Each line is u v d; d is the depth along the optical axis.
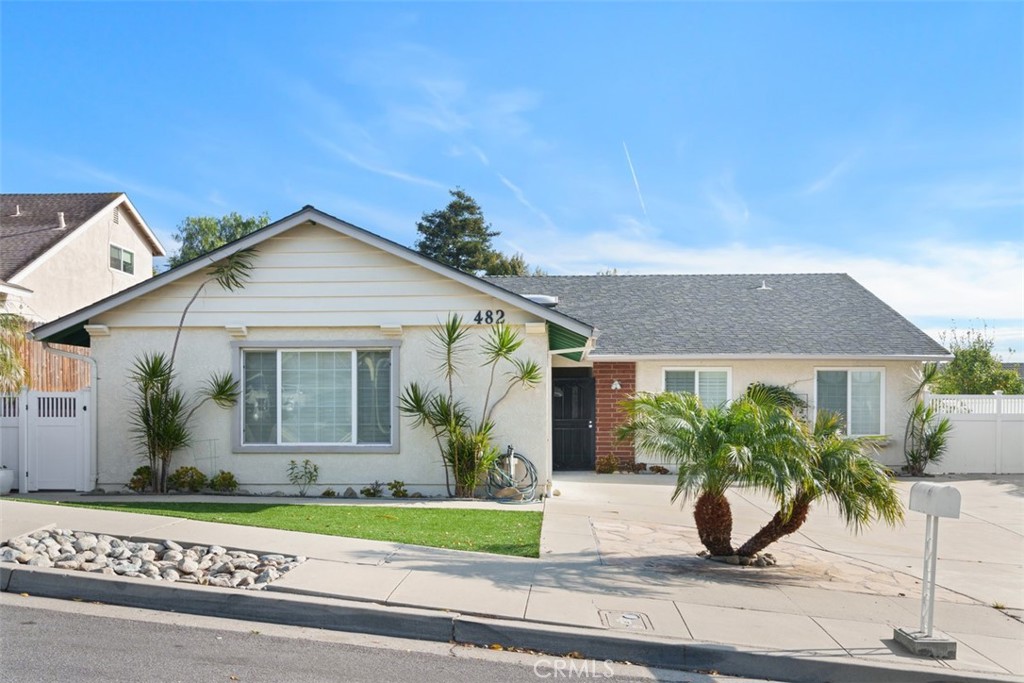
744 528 11.79
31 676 5.22
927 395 18.84
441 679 5.58
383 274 13.55
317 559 8.20
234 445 13.46
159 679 5.28
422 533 9.84
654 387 18.11
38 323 20.62
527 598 7.22
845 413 18.38
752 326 19.31
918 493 6.66
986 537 11.55
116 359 13.49
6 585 7.29
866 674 6.08
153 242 28.44
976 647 6.71
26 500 11.67
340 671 5.62
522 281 22.62
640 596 7.56
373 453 13.53
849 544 10.84
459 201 47.00
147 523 9.65
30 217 24.17
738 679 6.03
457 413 13.34
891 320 19.66
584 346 14.75
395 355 13.57
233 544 8.72
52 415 13.47
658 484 15.88
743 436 8.81
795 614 7.30
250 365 13.67
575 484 15.69
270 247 13.56
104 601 7.07
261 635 6.38
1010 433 18.66
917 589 8.52
